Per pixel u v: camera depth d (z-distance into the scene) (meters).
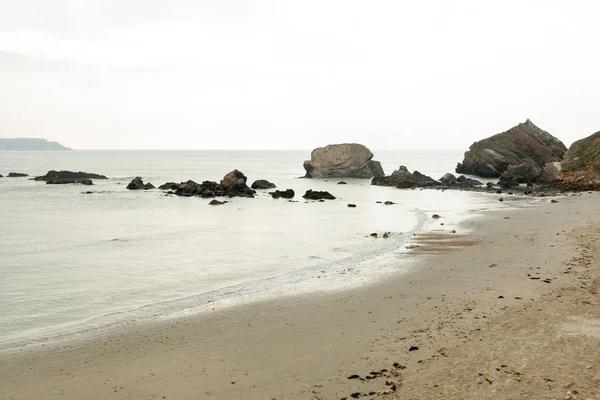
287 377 10.08
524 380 8.98
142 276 20.95
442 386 9.02
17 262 23.81
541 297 14.89
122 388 9.88
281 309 15.55
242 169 147.88
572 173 69.94
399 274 19.92
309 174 105.62
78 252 26.45
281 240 30.19
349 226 36.28
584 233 27.05
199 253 26.11
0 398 9.55
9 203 54.12
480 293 16.05
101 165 161.88
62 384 10.18
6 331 14.06
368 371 10.12
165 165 169.50
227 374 10.40
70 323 14.77
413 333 12.39
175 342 12.68
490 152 94.81
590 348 10.31
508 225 32.56
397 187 76.50
